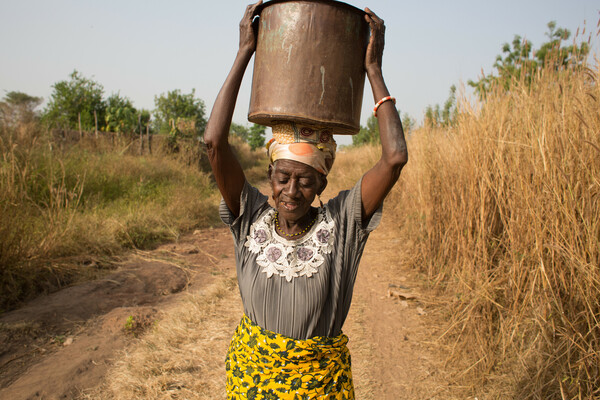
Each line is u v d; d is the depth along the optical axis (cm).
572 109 301
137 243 653
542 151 306
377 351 371
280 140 154
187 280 528
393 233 770
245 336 165
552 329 291
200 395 301
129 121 1512
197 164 1323
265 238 166
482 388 309
